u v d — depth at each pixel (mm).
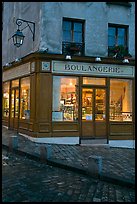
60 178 7457
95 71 13953
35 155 9867
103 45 14266
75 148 12445
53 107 13359
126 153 12000
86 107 13898
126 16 14844
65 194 6113
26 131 14109
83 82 13859
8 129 16734
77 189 6520
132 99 14594
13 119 16188
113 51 14375
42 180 7172
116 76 14336
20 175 7609
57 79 13453
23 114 14797
